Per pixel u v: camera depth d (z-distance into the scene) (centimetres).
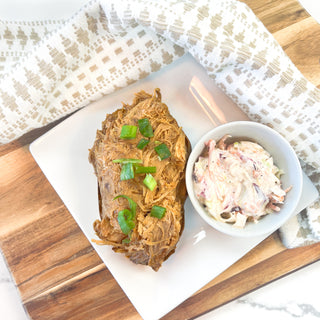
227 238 34
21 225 37
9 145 38
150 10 31
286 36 37
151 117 31
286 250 36
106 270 37
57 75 33
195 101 36
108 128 32
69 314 37
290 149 31
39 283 37
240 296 36
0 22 36
